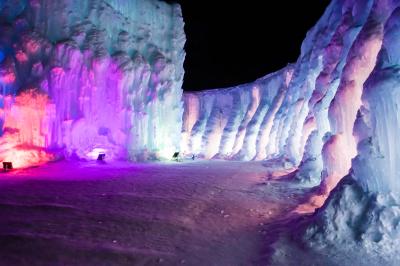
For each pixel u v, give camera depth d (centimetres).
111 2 1948
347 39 916
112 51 1919
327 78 1069
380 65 536
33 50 1571
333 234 505
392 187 502
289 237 547
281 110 1906
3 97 1475
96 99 1772
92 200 802
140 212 701
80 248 496
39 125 1537
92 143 1745
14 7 1612
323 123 990
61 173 1313
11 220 630
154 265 460
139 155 1948
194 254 499
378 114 516
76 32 1731
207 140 2589
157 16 2241
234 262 475
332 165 752
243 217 680
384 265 427
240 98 2573
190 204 764
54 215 675
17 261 456
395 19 517
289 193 877
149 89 2075
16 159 1451
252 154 2173
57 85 1606
